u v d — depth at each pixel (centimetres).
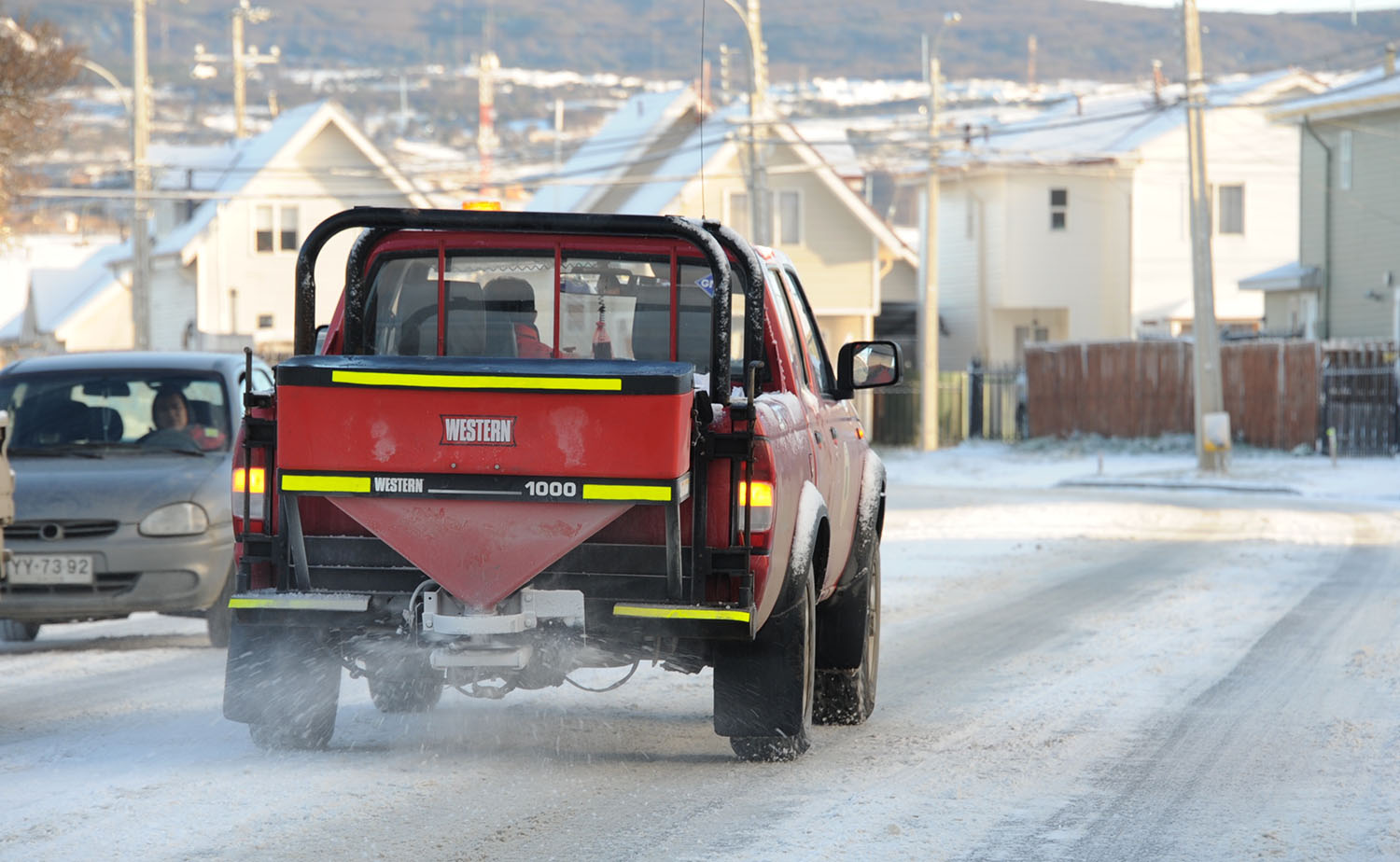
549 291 1390
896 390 9669
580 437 1172
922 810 1220
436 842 1097
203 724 1533
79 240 14625
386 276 1405
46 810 1172
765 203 7394
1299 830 1179
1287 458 7675
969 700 1742
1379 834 1172
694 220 1255
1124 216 11031
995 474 7700
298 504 1219
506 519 1187
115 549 2027
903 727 1579
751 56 7381
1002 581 3058
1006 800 1258
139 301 7638
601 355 1391
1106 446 8612
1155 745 1488
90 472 2092
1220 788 1312
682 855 1075
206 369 2259
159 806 1184
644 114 10081
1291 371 7912
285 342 10175
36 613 2030
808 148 9400
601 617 1208
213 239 10025
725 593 1213
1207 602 2694
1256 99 11294
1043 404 9125
